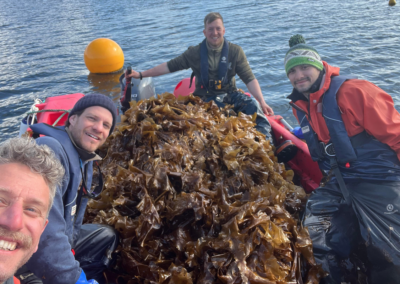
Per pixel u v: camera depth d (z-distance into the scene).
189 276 1.75
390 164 2.13
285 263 1.91
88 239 1.92
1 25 18.27
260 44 9.72
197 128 2.81
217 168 2.47
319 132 2.37
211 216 2.03
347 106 2.17
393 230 1.95
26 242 1.01
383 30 9.87
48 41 12.89
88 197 1.82
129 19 16.59
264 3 17.19
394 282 1.90
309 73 2.26
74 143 1.70
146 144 2.70
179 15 16.30
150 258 1.94
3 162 1.04
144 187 2.17
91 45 8.26
